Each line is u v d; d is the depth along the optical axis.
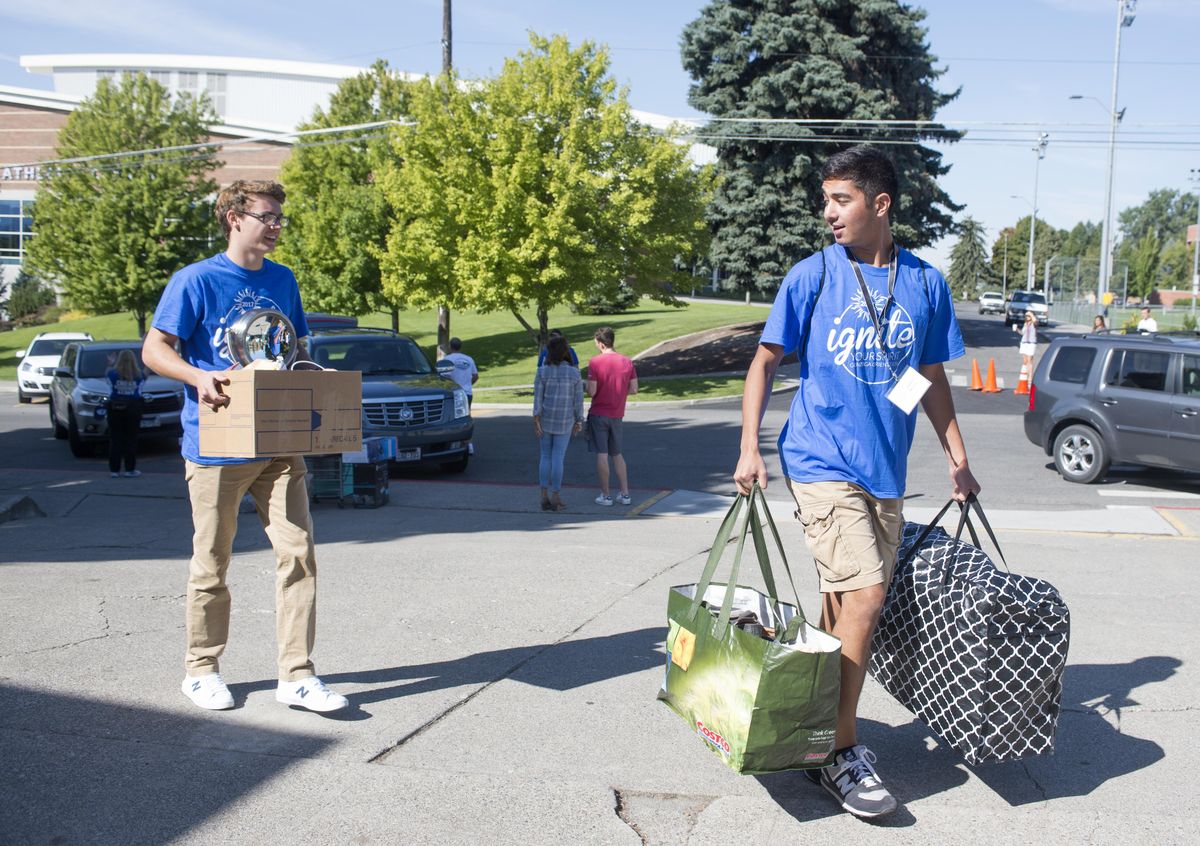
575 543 8.64
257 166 58.94
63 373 18.00
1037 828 3.43
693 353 32.66
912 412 3.52
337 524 9.76
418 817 3.43
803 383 3.61
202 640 4.39
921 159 36.22
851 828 3.41
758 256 35.69
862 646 3.44
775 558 8.07
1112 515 10.59
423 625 5.82
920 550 3.68
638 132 26.17
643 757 3.97
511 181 24.30
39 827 3.30
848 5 35.59
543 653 5.30
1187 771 3.92
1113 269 99.50
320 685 4.32
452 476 14.16
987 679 3.40
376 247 31.22
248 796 3.56
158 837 3.26
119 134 36.59
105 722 4.19
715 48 36.09
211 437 3.98
